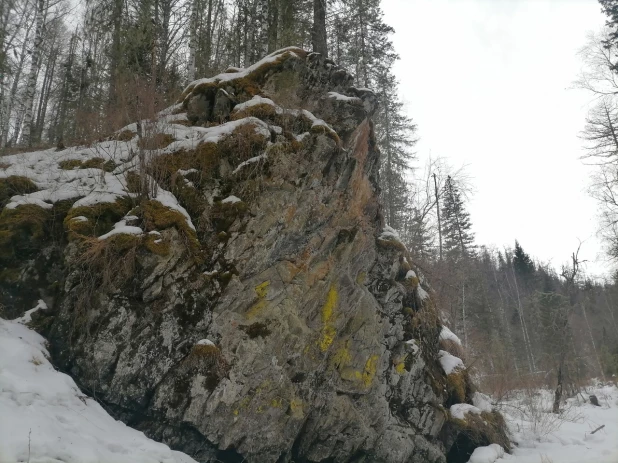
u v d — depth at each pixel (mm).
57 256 7238
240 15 18781
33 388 5469
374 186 11484
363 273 10305
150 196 7516
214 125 9414
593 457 10539
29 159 8914
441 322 14812
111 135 9625
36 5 17266
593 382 30172
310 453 8719
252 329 7633
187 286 7277
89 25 14750
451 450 11414
